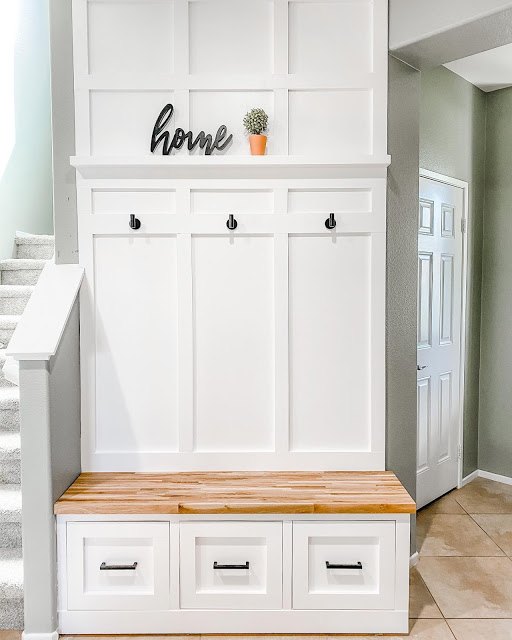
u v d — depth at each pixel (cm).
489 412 372
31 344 192
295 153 234
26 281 340
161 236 233
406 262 244
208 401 236
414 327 249
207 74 231
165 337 235
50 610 197
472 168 352
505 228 355
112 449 235
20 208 386
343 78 231
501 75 332
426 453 327
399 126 238
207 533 200
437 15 215
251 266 234
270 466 236
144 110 232
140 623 202
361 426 238
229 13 231
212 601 202
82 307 232
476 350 370
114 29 230
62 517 199
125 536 199
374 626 203
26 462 194
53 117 232
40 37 420
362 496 204
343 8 232
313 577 203
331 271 234
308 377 236
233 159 223
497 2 198
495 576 248
